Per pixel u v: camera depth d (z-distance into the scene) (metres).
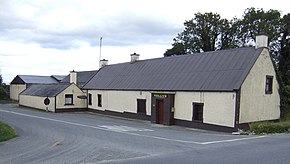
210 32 50.41
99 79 39.81
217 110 22.16
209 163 9.44
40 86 45.59
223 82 22.33
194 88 23.98
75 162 9.91
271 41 41.84
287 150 11.69
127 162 9.78
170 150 12.05
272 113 24.19
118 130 20.53
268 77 23.78
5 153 11.55
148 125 25.72
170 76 28.20
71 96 39.41
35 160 10.27
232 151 11.62
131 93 31.50
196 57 28.20
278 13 43.84
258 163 9.35
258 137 16.70
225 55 25.33
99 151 11.89
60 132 18.67
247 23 46.44
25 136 16.70
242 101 21.28
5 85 69.19
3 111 37.28
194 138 16.28
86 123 25.50
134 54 36.88
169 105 25.77
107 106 35.66
